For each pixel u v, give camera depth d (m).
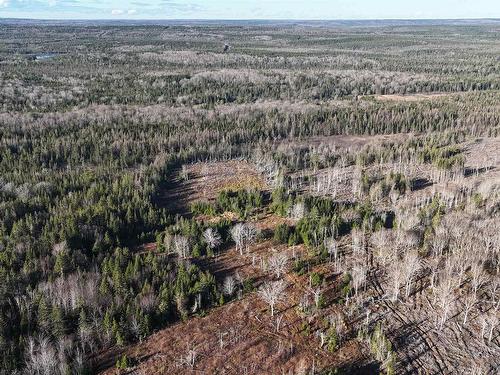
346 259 80.94
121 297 67.12
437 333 64.44
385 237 83.31
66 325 62.12
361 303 69.94
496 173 118.69
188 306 68.31
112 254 79.69
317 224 88.81
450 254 79.31
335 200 107.06
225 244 88.12
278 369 58.59
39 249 78.31
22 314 62.06
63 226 84.81
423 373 58.06
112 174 118.56
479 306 68.81
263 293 70.25
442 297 68.50
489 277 74.00
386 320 66.69
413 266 72.81
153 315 65.44
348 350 61.50
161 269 74.81
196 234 87.06
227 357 60.44
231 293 71.38
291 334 64.38
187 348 61.75
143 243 89.31
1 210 92.06
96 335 61.44
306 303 69.94
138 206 98.12
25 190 102.12
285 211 99.06
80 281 68.12
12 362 56.03
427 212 90.31
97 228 87.38
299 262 79.25
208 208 102.19
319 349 61.81
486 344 62.62
